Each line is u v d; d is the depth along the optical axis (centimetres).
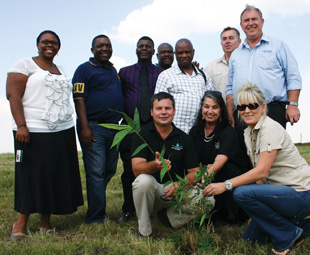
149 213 330
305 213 283
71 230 348
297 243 284
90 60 402
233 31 484
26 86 330
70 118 357
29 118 329
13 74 326
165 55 543
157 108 332
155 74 443
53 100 335
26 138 319
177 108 396
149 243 294
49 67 351
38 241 305
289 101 386
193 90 403
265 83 387
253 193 274
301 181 280
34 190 326
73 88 389
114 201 498
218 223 371
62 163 340
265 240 292
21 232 328
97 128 388
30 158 326
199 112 376
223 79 484
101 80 391
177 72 411
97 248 289
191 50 410
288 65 388
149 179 317
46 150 330
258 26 398
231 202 353
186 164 344
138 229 344
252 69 398
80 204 364
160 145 339
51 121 331
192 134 380
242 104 294
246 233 304
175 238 297
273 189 275
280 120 387
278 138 281
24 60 334
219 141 365
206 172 293
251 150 307
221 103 361
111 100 392
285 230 274
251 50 404
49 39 343
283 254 271
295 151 288
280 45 392
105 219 385
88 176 385
